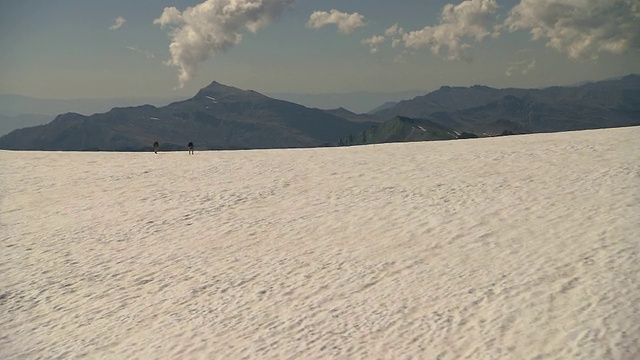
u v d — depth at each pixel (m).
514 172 26.44
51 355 13.75
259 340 13.37
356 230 20.28
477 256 16.59
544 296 13.53
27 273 19.00
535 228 18.27
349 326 13.48
